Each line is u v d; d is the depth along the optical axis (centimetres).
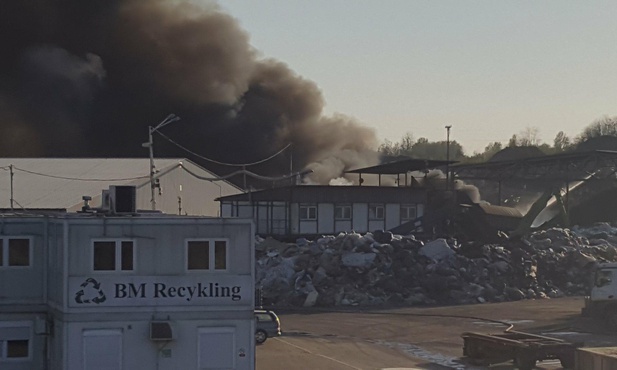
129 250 3638
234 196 10862
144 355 3631
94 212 4328
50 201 10469
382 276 8569
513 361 5006
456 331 6512
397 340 6112
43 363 3878
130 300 3628
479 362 5084
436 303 8381
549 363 5122
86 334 3603
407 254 8788
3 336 3862
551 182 12050
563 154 11594
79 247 3606
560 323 6794
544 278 9238
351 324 6981
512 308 7894
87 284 3606
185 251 3662
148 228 3647
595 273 6531
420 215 10925
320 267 8631
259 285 8462
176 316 3656
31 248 3897
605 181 11931
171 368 3647
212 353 3666
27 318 3888
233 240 3688
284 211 10712
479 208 10519
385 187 10856
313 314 7669
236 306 3681
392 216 10856
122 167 11800
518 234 10438
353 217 10744
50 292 3856
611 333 6250
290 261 8706
